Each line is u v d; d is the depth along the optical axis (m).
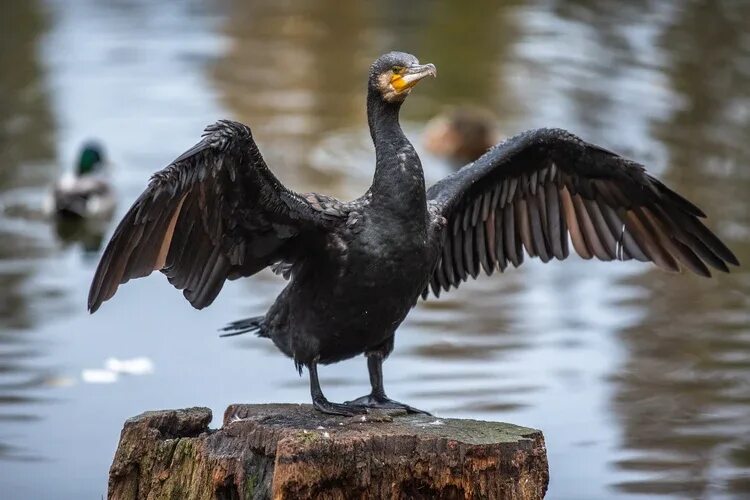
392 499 8.75
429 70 9.56
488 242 10.85
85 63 28.31
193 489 9.22
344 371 15.19
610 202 10.62
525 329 16.39
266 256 9.52
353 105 25.62
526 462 8.87
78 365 15.16
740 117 24.70
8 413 13.92
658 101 25.64
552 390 14.63
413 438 8.78
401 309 9.57
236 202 9.06
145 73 27.56
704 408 14.31
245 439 9.16
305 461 8.53
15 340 15.86
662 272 18.62
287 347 9.92
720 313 16.91
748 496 12.62
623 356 15.60
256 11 33.47
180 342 15.92
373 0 34.44
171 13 33.03
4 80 27.16
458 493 8.82
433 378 14.86
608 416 14.09
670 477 12.95
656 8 31.92
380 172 9.45
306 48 29.66
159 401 14.23
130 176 22.17
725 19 30.53
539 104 25.72
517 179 10.69
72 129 24.14
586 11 32.28
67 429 13.58
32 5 33.69
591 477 12.95
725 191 21.25
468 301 17.47
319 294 9.48
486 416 13.95
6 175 22.36
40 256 19.16
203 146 8.60
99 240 20.06
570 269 18.78
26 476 12.60
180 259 9.09
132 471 9.40
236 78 27.36
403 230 9.35
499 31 30.86
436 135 24.09
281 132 23.92
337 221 9.34
